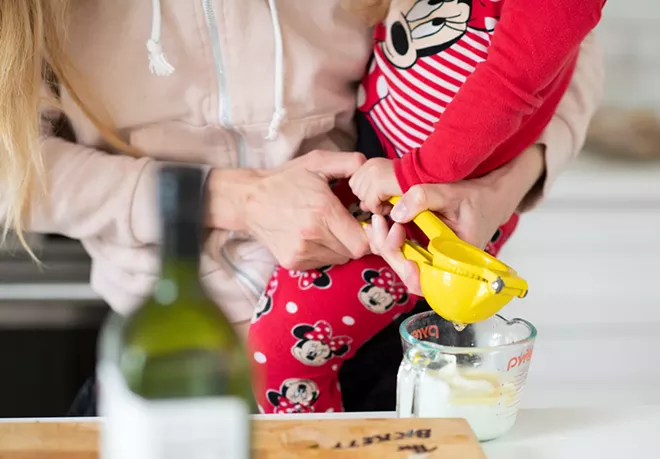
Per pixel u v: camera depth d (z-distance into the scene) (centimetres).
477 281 73
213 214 104
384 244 85
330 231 97
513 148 100
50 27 100
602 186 192
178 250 50
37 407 173
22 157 99
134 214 104
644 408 85
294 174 100
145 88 105
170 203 49
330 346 109
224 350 51
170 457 48
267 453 65
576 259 195
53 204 105
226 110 105
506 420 77
